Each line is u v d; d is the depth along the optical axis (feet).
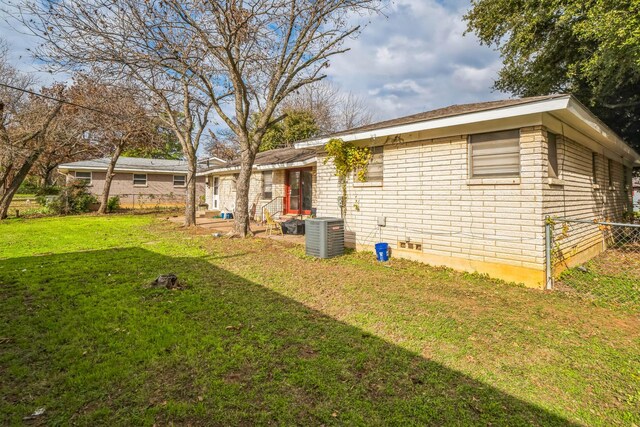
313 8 29.94
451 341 11.14
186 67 30.68
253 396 7.97
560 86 45.50
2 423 6.93
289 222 36.91
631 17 22.68
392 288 17.21
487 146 19.43
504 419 7.34
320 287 17.28
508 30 43.88
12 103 50.11
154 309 13.52
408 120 21.85
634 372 9.34
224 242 31.09
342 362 9.62
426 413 7.48
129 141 60.39
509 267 18.51
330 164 29.07
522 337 11.51
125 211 67.67
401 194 23.79
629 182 45.39
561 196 19.99
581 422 7.33
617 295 16.28
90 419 7.10
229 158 84.02
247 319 12.73
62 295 15.14
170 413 7.32
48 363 9.32
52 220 49.85
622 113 44.60
